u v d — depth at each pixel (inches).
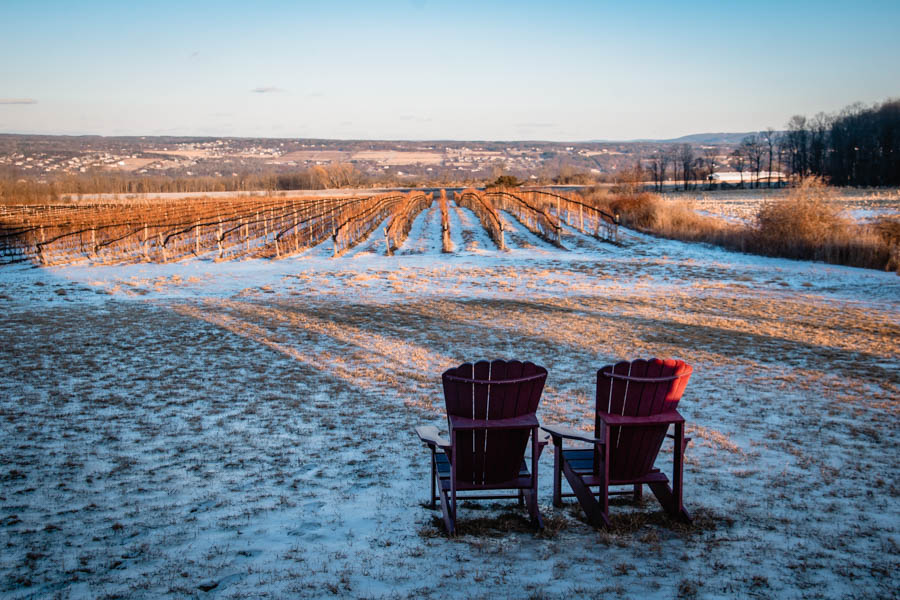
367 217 1891.0
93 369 448.8
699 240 1392.7
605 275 989.2
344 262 1157.7
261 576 167.3
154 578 167.8
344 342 537.0
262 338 554.9
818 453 271.0
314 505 222.7
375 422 327.6
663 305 726.5
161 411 349.4
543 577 164.2
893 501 216.7
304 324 619.8
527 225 1770.4
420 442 295.7
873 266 1019.9
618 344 520.7
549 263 1125.7
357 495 232.1
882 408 340.8
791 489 229.5
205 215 1945.1
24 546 191.2
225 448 289.3
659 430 201.6
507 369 192.4
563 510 218.2
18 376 428.8
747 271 1012.5
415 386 400.2
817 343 519.5
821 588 156.4
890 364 445.1
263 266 1114.7
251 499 229.3
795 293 815.7
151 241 1486.2
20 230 1440.7
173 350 510.6
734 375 419.8
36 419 335.0
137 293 845.2
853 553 177.2
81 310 714.8
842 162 3880.4
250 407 355.6
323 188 5438.0
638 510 213.3
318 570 170.4
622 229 1685.5
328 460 272.7
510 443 199.0
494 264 1122.7
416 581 162.7
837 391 377.4
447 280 946.1
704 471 250.7
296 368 449.7
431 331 582.6
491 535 195.0
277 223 1881.2
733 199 2755.9
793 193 1258.6
